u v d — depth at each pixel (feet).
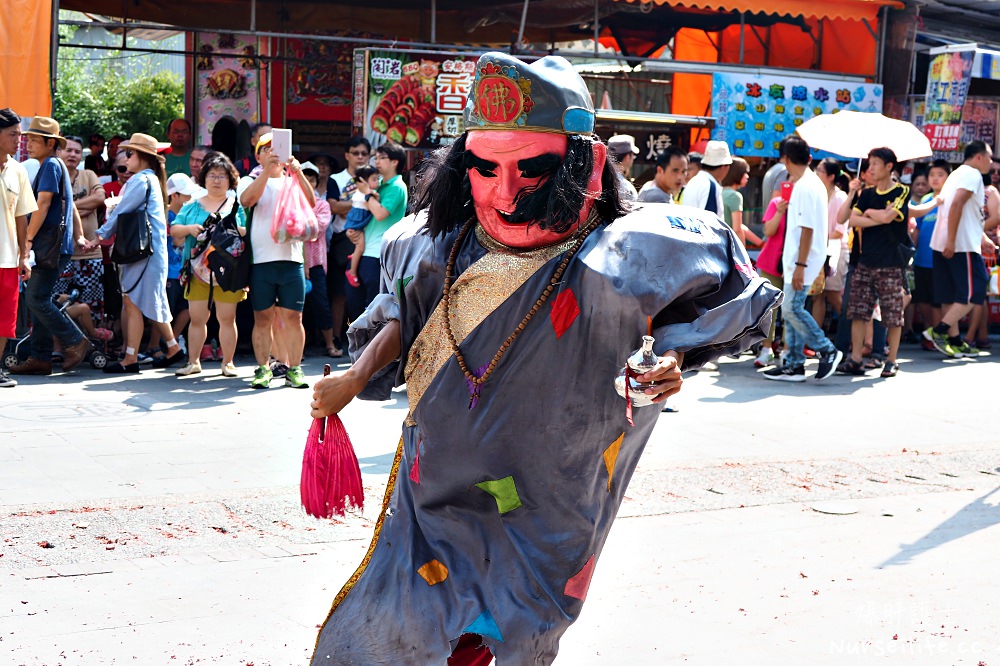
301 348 28.53
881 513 18.76
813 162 41.60
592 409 9.07
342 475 9.90
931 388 31.32
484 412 9.14
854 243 33.27
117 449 21.31
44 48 30.58
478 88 8.98
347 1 43.09
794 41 45.21
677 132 40.32
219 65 45.75
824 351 31.89
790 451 23.17
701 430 25.00
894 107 43.21
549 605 9.23
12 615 13.19
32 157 28.68
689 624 13.74
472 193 9.20
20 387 27.43
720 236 9.22
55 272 28.14
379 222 31.35
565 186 8.73
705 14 42.55
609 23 43.55
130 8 41.65
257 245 27.81
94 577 14.53
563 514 9.30
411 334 9.70
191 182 32.24
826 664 12.64
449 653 9.35
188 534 16.37
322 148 48.34
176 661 12.12
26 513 16.89
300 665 12.10
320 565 15.33
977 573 15.85
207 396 27.04
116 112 71.31
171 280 32.22
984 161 36.04
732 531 17.54
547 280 9.00
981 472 21.77
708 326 8.74
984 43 47.67
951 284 36.83
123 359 30.30
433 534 9.57
